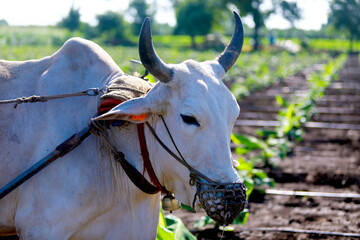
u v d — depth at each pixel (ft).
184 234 25.11
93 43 19.84
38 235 17.15
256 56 276.00
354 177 47.03
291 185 44.34
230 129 17.03
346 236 31.65
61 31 256.32
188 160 16.78
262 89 125.18
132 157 18.29
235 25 18.92
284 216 35.88
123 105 16.42
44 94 18.34
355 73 178.60
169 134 17.21
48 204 17.10
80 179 17.29
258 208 37.78
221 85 17.02
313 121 79.56
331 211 37.06
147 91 18.53
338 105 96.43
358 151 59.36
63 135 17.78
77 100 18.44
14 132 17.87
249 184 32.78
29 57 160.86
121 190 18.35
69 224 17.19
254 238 31.35
